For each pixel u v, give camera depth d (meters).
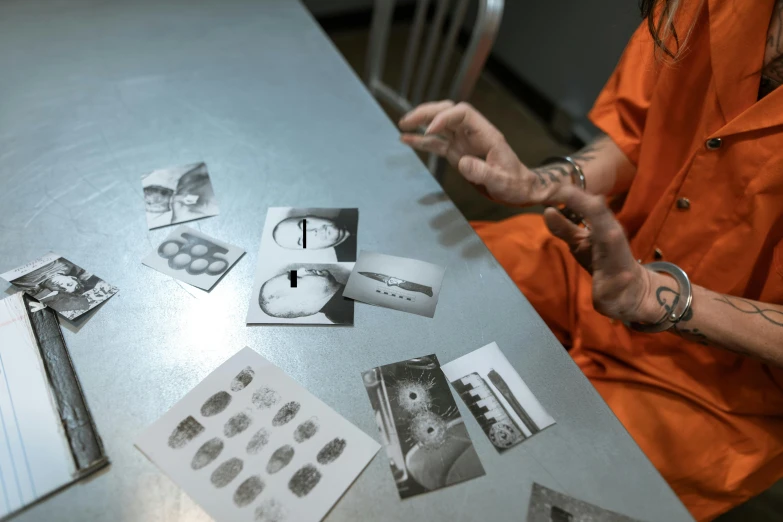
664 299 0.61
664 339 0.76
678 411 0.72
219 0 1.20
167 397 0.52
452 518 0.46
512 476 0.48
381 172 0.79
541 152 2.04
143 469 0.47
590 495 0.47
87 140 0.81
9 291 0.60
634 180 0.83
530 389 0.54
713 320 0.61
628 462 0.50
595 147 0.88
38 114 0.85
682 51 0.67
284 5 1.20
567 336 0.90
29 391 0.52
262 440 0.49
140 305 0.59
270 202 0.73
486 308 0.62
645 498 0.47
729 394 0.72
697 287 0.64
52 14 1.10
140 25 1.09
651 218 0.78
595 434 0.51
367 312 0.60
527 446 0.50
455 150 0.78
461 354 0.57
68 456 0.47
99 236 0.67
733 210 0.66
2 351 0.54
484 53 0.96
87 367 0.54
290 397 0.52
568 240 0.65
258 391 0.53
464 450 0.50
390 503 0.46
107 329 0.57
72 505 0.45
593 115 0.89
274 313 0.59
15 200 0.71
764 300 0.67
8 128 0.83
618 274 0.59
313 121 0.89
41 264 0.63
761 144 0.61
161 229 0.68
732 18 0.62
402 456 0.49
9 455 0.47
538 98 2.19
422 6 1.14
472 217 1.80
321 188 0.76
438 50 2.57
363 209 0.73
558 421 0.52
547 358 0.57
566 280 0.89
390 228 0.70
